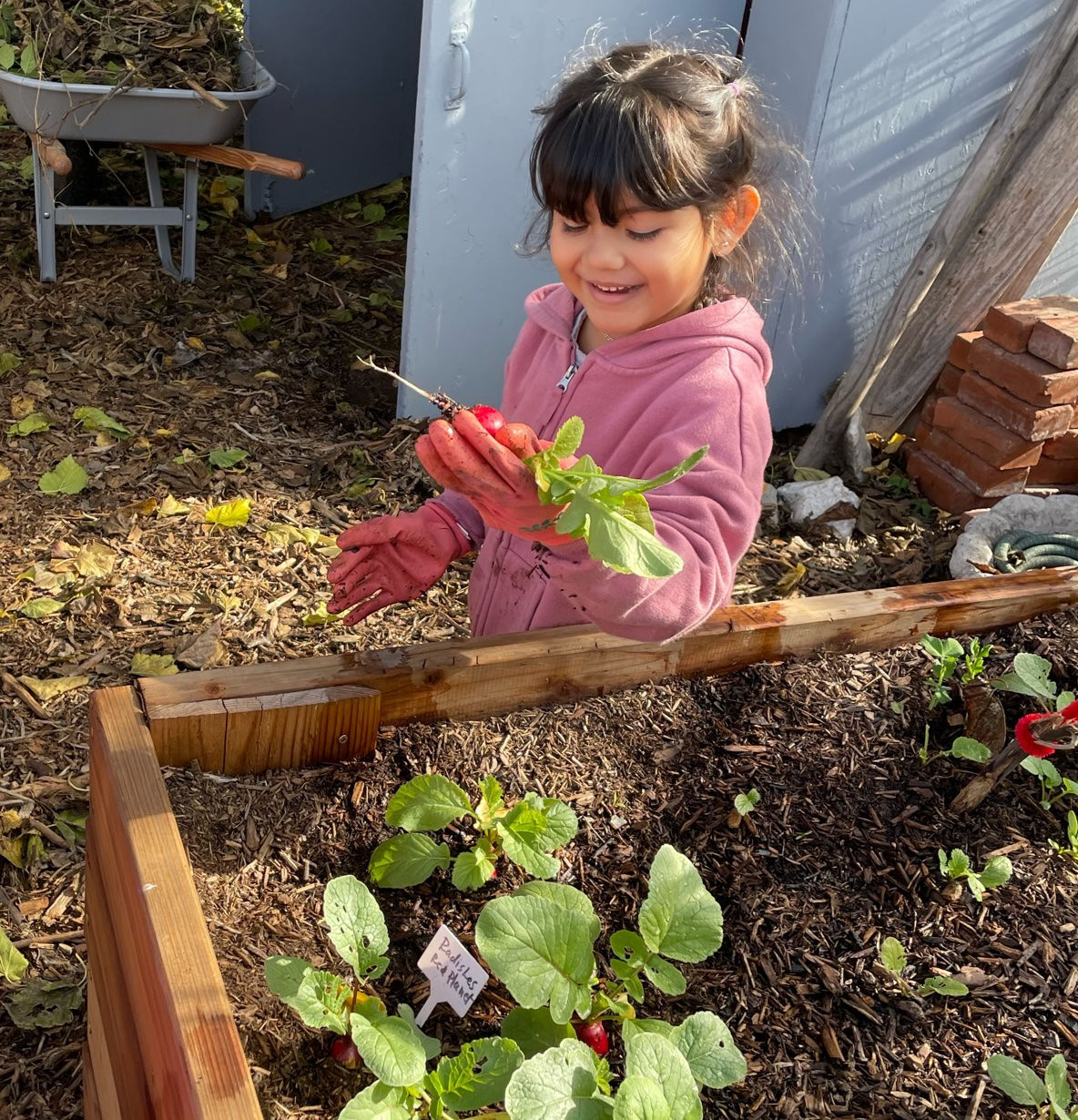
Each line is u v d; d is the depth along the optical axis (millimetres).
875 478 3434
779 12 3160
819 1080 1310
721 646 1757
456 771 1530
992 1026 1403
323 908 1277
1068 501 3059
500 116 2998
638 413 1470
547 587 1662
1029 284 3332
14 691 2293
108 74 3461
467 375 3346
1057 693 1916
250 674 1452
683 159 1256
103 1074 1458
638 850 1515
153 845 1180
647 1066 1030
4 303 3639
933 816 1669
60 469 2916
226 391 3412
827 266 3387
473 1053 1094
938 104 3230
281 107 4379
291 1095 1173
